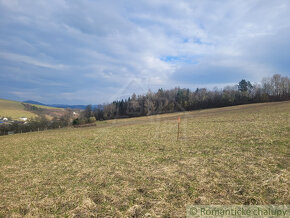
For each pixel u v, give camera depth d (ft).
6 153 53.83
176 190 19.34
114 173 26.45
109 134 76.13
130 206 17.08
